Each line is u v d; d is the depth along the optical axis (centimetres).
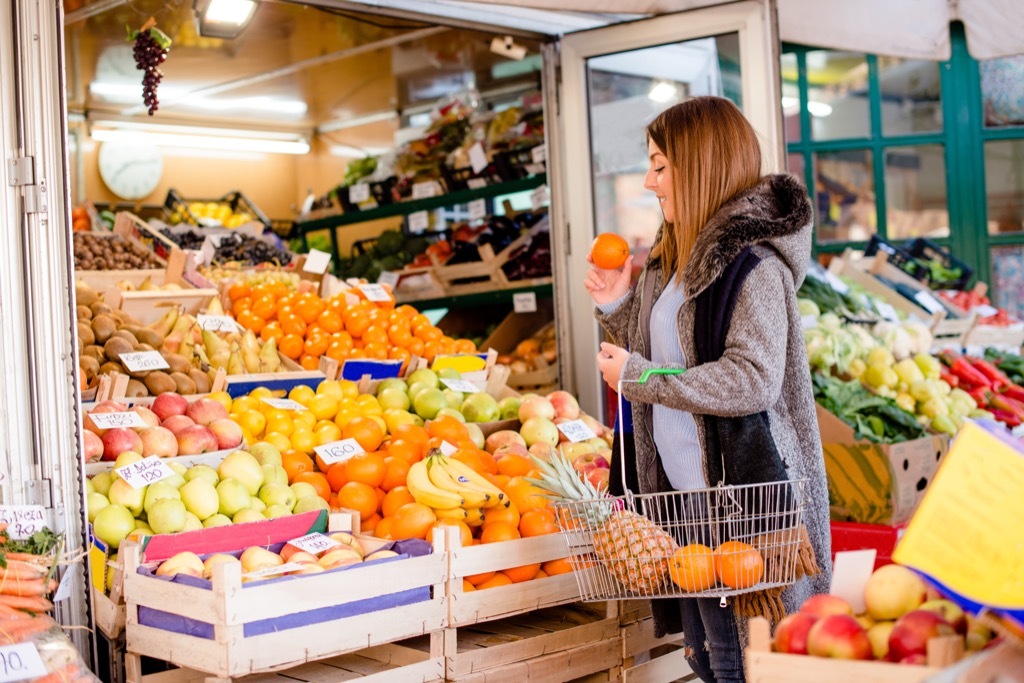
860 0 568
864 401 471
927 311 612
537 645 303
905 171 700
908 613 163
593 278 285
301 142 855
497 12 461
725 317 245
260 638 245
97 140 774
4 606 245
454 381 415
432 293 632
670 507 266
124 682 271
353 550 279
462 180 650
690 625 270
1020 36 570
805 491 254
